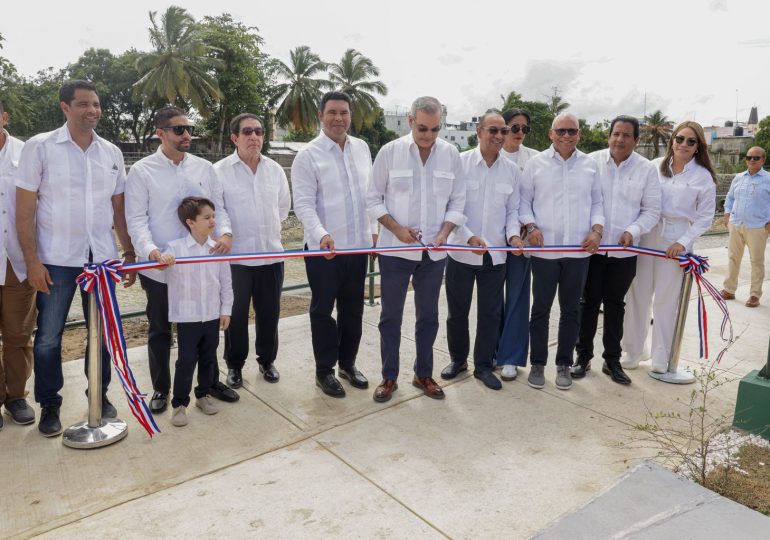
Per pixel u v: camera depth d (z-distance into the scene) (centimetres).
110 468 279
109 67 4569
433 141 347
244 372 414
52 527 233
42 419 314
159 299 334
